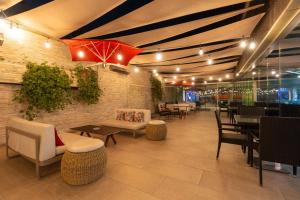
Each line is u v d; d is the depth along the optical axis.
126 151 3.65
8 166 2.78
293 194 2.08
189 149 3.80
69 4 2.97
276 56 4.95
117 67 7.41
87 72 5.77
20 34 4.16
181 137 4.91
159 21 3.66
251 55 5.25
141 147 3.94
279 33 3.46
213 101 16.05
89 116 6.10
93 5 2.98
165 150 3.73
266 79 5.98
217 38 4.97
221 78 13.88
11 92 4.06
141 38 4.57
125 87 8.09
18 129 2.79
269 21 3.42
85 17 3.42
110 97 7.10
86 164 2.25
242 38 5.25
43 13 3.30
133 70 8.74
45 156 2.38
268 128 2.16
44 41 4.71
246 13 3.78
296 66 4.14
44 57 4.72
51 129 2.45
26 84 4.14
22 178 2.42
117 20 3.54
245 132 3.44
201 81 15.76
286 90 4.44
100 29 3.95
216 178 2.47
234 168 2.81
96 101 6.21
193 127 6.52
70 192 2.10
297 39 3.82
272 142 2.16
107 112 6.93
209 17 3.68
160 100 11.43
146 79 9.97
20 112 4.20
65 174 2.25
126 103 8.16
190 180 2.41
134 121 5.35
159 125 4.55
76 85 5.48
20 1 2.96
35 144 2.39
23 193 2.06
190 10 3.23
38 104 4.31
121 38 4.51
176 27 4.04
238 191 2.14
